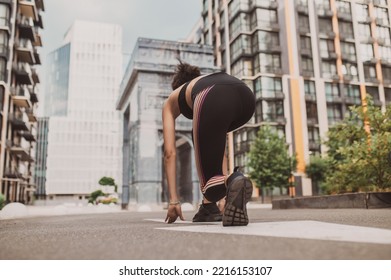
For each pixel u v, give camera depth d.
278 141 27.55
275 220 2.82
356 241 1.29
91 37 113.38
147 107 27.70
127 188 34.97
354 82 36.56
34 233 2.23
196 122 2.44
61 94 131.25
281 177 26.62
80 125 102.19
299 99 34.22
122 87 34.59
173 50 29.05
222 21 40.34
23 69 35.69
